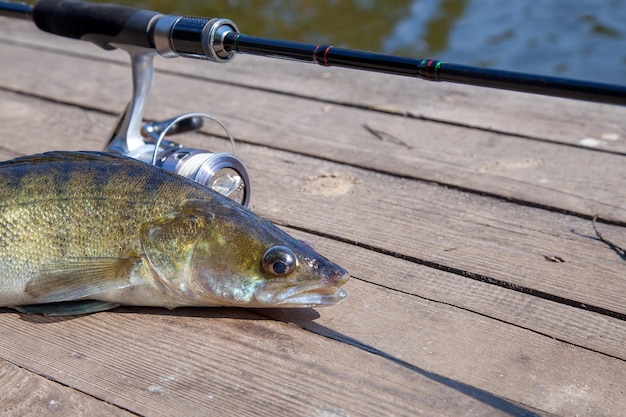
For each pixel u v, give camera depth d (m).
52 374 0.57
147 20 0.67
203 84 1.00
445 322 0.60
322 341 0.59
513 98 0.93
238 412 0.54
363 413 0.54
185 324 0.60
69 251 0.59
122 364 0.57
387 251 0.68
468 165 0.81
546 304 0.62
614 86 0.50
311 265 0.59
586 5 2.02
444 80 0.56
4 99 0.98
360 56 0.59
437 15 1.95
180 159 0.66
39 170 0.60
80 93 0.99
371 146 0.85
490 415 0.53
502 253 0.68
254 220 0.60
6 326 0.60
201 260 0.59
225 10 1.90
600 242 0.69
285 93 0.97
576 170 0.79
